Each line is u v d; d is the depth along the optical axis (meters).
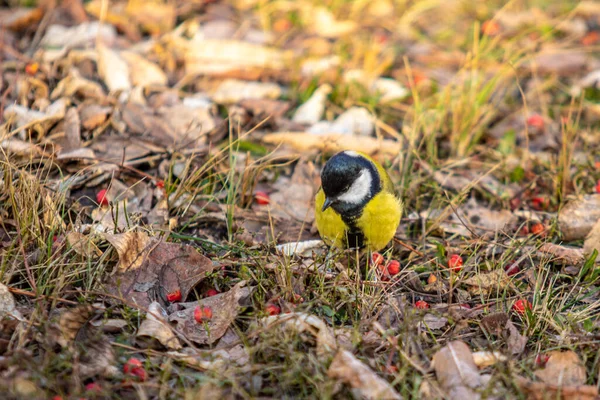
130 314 7.67
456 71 15.47
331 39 16.38
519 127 13.65
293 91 14.01
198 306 8.12
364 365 7.00
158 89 13.30
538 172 12.26
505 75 14.41
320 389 6.84
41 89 11.95
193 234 9.92
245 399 6.75
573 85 15.13
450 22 17.77
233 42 15.04
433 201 11.16
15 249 8.45
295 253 9.14
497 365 7.24
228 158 11.40
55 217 8.78
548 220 10.74
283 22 16.77
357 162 9.35
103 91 12.73
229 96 13.60
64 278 8.02
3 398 6.43
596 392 6.95
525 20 17.73
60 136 10.99
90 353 7.13
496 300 8.62
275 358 7.36
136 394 6.80
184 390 6.77
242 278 8.54
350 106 13.76
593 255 9.30
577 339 7.95
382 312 8.30
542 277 9.32
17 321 7.35
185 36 15.62
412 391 7.07
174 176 10.90
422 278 9.52
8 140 9.88
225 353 7.48
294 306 7.98
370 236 9.64
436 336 8.14
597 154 12.53
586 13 18.31
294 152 12.16
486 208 11.26
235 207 10.45
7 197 9.08
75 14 15.30
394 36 16.84
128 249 8.36
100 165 10.52
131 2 16.12
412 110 13.38
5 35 14.11
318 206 9.76
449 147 12.96
